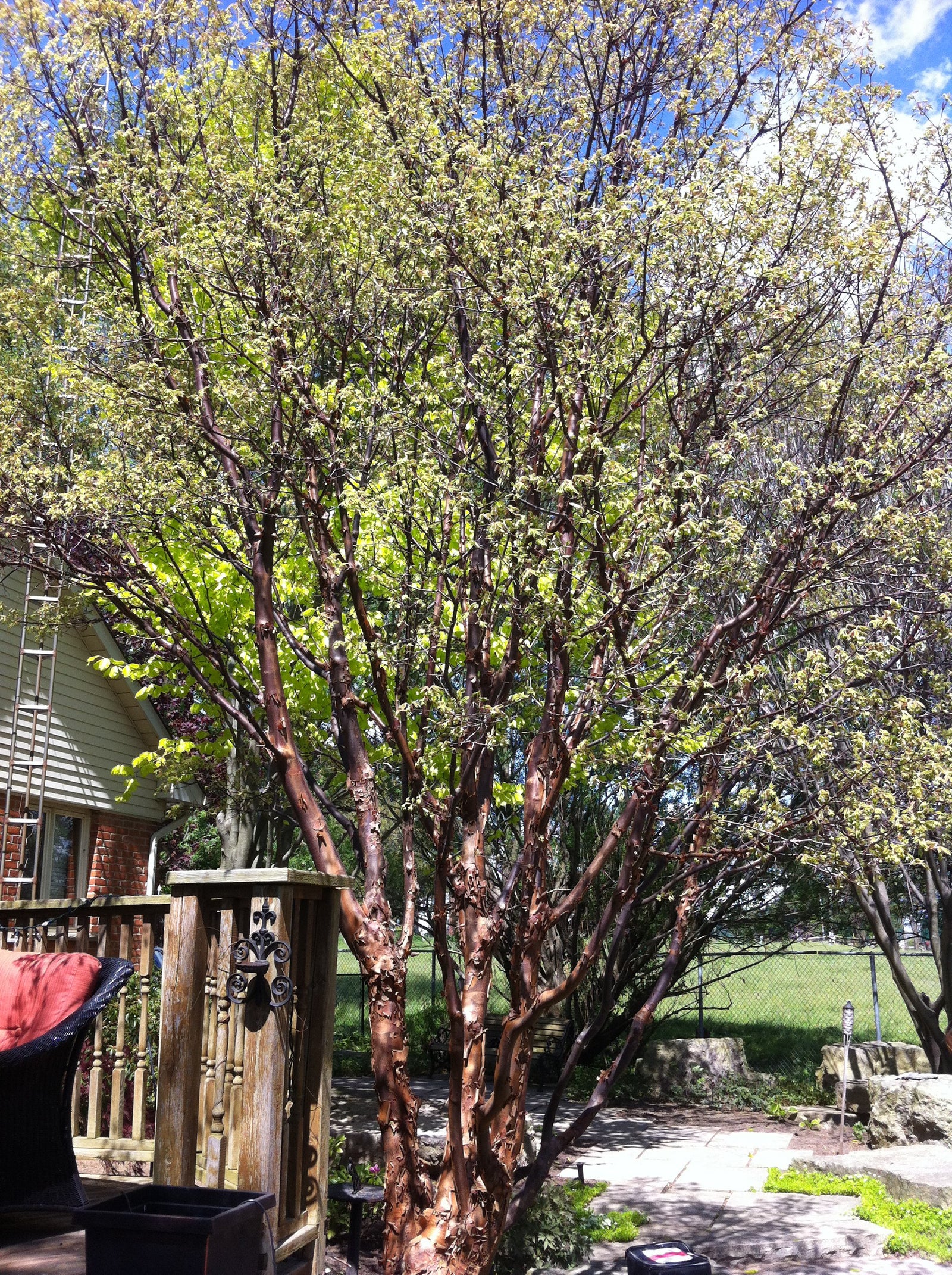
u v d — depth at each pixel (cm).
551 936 1497
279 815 1148
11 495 758
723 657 600
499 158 586
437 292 618
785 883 1433
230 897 451
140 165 735
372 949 562
